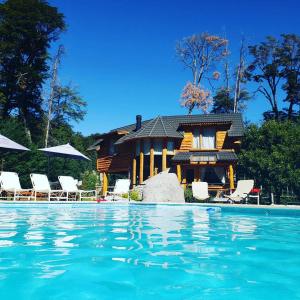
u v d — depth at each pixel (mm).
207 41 48094
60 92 49688
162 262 5316
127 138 28969
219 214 14617
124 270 4793
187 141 27984
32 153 27016
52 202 16656
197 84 48875
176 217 12594
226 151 26766
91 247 6418
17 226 9320
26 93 41719
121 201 19547
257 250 6574
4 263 5094
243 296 3793
